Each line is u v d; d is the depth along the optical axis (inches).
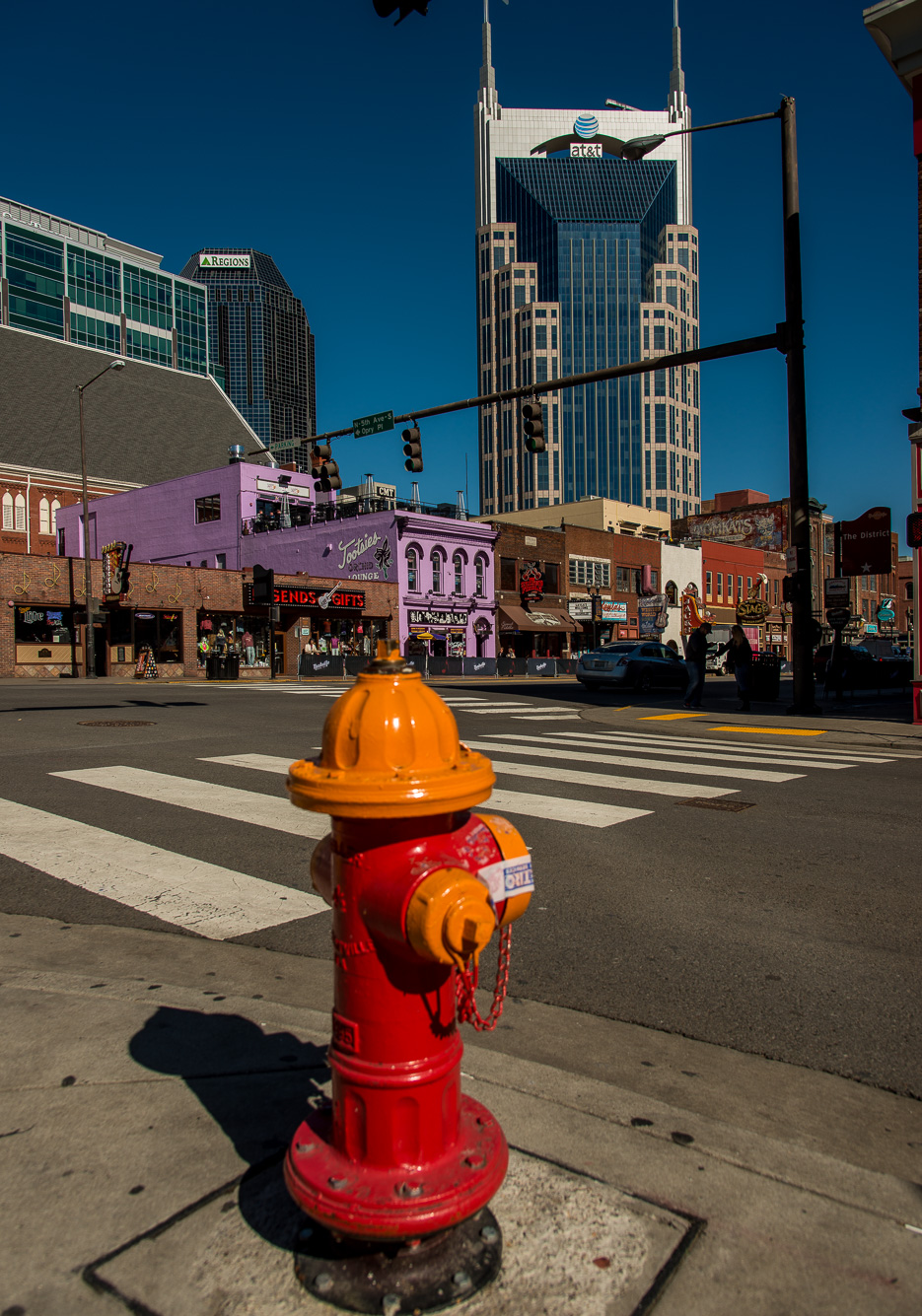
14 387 1961.1
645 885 175.5
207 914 156.3
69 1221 69.9
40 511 1877.5
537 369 6845.5
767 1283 64.2
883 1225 71.6
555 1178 76.9
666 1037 110.4
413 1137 65.7
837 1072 101.7
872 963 135.6
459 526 1552.7
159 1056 99.0
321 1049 101.3
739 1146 83.6
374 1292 61.8
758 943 143.9
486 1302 61.5
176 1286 62.9
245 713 519.2
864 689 1038.4
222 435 2314.2
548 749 370.9
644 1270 65.2
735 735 437.7
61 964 131.0
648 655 822.5
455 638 1551.4
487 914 61.2
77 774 295.7
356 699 69.9
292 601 1279.5
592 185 7101.4
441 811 63.4
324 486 653.9
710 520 2630.4
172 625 1220.5
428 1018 66.6
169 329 4704.7
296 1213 70.9
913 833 219.8
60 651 1139.9
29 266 4126.5
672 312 6988.2
